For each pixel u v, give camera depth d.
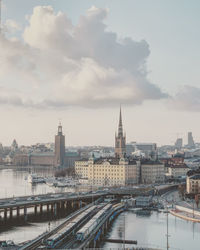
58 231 162.25
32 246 144.50
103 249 159.00
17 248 141.50
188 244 178.00
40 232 194.62
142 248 164.00
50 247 143.75
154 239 187.12
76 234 160.12
